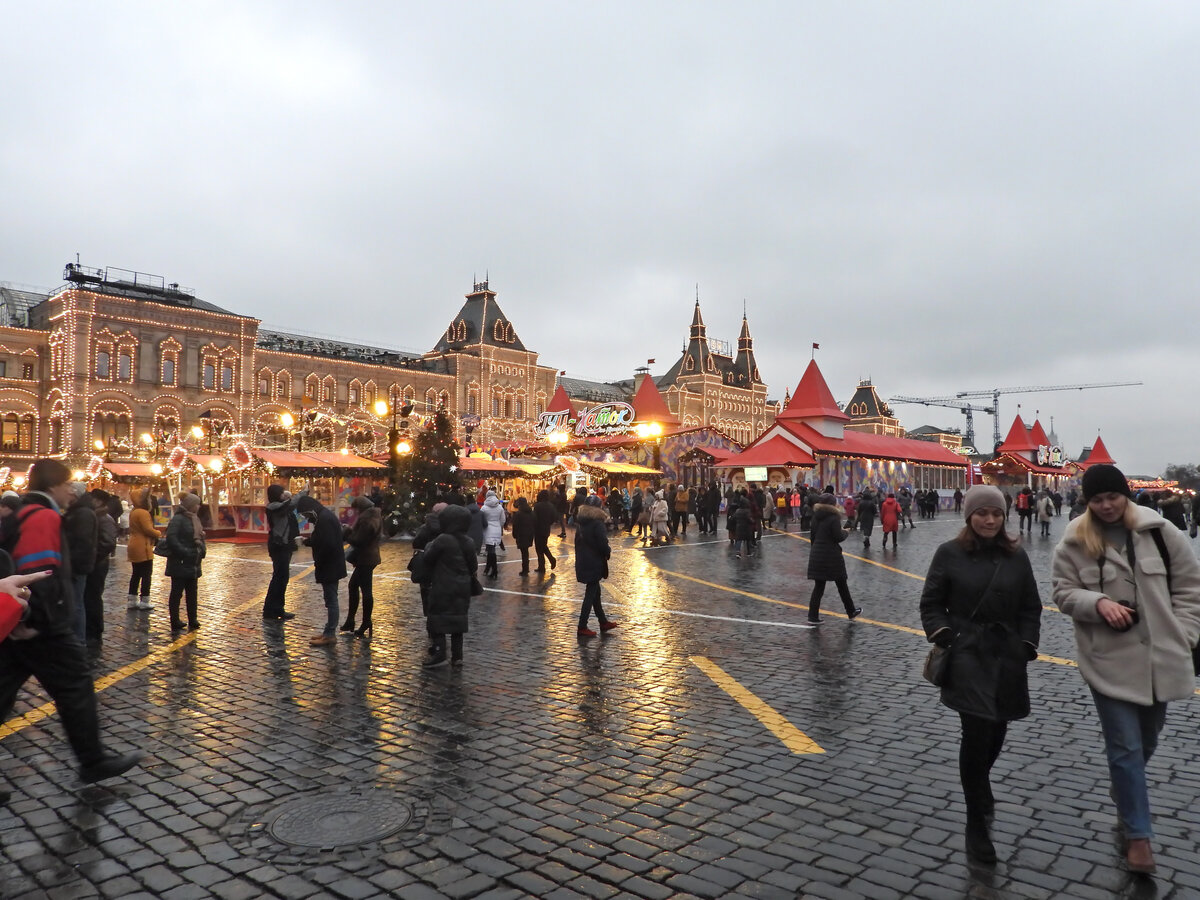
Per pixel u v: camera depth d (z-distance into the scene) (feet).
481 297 257.55
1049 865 13.84
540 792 17.10
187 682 26.61
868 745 20.06
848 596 38.45
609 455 150.41
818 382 163.84
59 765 18.99
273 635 34.76
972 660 14.44
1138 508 13.94
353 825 15.49
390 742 20.38
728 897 12.80
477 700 24.27
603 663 29.27
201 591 49.21
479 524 53.31
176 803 16.63
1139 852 13.35
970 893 12.90
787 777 17.92
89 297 172.86
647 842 14.75
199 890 13.16
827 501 37.93
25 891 13.16
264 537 93.35
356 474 102.83
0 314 204.54
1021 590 14.53
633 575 56.70
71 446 169.48
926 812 16.03
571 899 12.78
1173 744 20.13
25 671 16.83
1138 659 13.37
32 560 16.38
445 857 14.21
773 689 25.52
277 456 98.68
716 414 336.29
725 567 61.98
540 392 264.31
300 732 21.24
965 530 15.03
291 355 208.85
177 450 99.19
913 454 185.78
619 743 20.22
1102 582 13.76
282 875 13.62
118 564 66.18
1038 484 224.74
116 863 14.11
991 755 14.55
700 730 21.30
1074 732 21.15
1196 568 13.51
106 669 28.50
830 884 13.20
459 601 28.53
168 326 184.65
